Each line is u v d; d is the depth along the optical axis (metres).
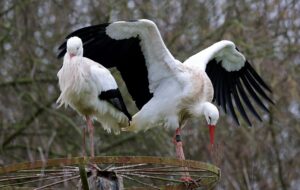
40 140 14.59
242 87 11.48
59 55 9.74
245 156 14.12
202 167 7.95
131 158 7.47
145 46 9.85
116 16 14.30
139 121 10.00
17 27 14.59
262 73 14.18
